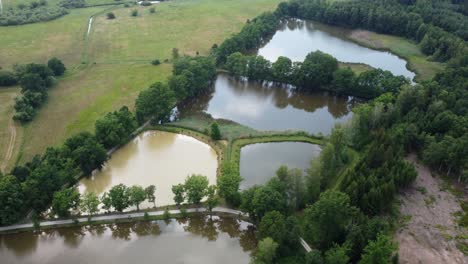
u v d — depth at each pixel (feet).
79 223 368.27
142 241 361.51
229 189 374.02
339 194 327.88
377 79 574.15
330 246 317.83
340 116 563.48
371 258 281.54
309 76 609.01
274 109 579.48
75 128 517.55
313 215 320.09
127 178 432.25
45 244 359.87
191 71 593.01
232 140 484.33
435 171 424.05
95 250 353.10
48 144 484.74
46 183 380.99
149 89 522.06
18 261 345.92
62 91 618.85
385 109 500.33
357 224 320.09
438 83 549.95
